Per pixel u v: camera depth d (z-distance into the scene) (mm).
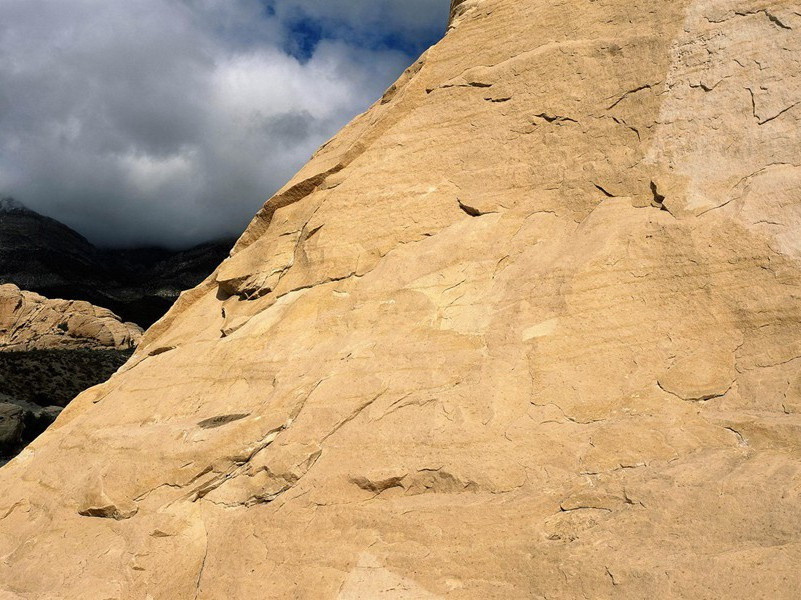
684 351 7297
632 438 6824
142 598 7680
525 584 5988
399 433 7680
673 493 6062
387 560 6637
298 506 7551
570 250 8344
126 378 11352
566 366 7570
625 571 5578
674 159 8281
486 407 7504
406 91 10953
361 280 9633
